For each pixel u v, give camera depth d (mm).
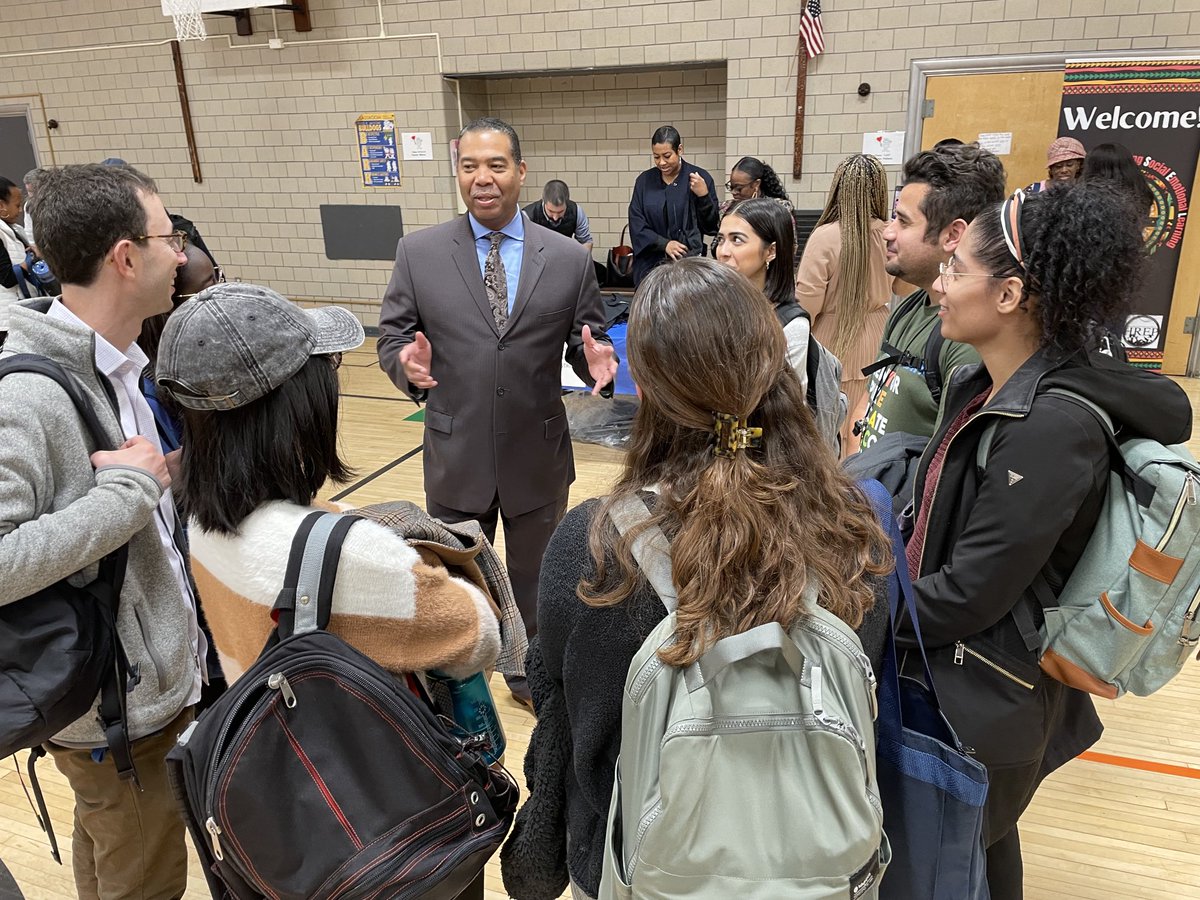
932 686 943
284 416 904
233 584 905
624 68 5824
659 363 729
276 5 6039
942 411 1328
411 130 6371
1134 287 1044
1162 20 4758
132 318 1264
